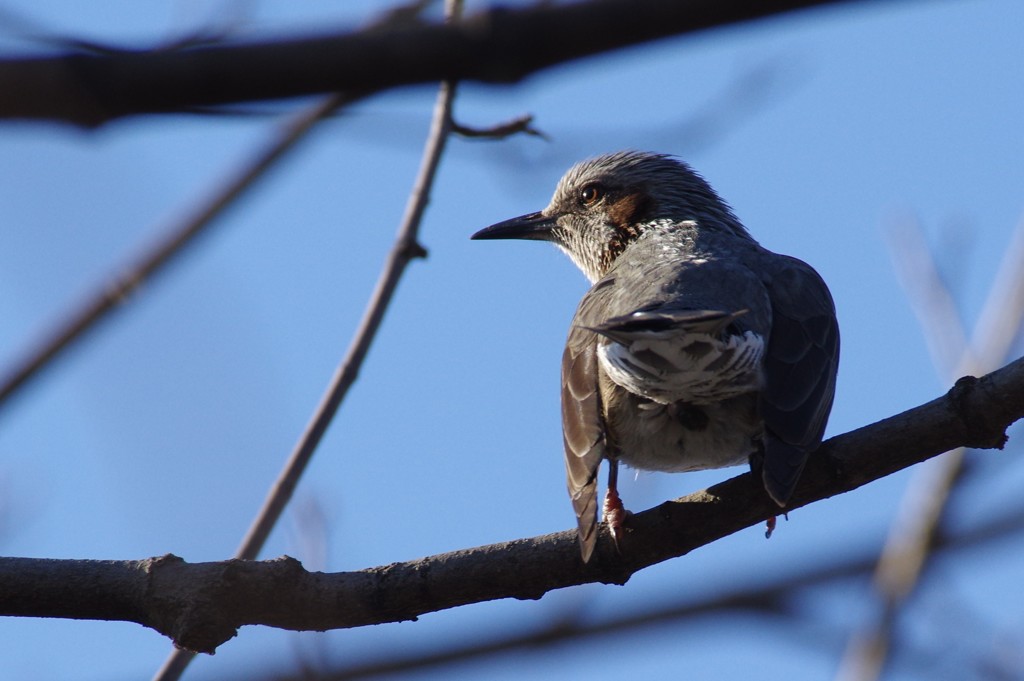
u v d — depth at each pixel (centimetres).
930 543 1135
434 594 990
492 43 464
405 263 1145
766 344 1216
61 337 987
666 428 1162
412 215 1150
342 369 1102
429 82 479
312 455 1065
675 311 1050
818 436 1078
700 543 1059
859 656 1097
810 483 1061
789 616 1055
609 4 460
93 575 948
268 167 1029
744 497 1060
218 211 1030
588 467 1102
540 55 468
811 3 450
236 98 469
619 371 1084
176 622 935
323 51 466
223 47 464
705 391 1093
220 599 945
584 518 1024
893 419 1062
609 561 1043
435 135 1155
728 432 1159
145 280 1001
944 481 1155
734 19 455
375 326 1123
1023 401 1022
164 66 457
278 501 1035
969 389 1042
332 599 973
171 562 955
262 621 957
